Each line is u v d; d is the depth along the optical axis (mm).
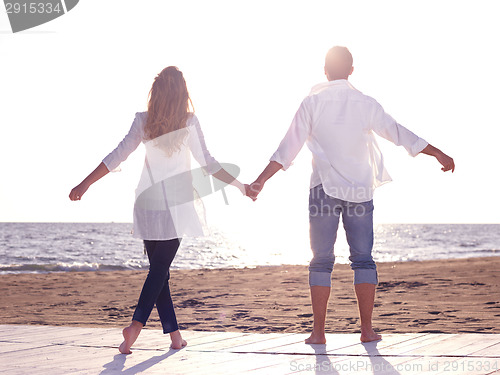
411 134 3424
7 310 7289
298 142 3447
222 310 6582
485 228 148375
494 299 6699
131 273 15828
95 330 4184
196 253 38562
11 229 104438
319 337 3408
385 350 3094
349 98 3439
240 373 2637
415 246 47344
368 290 3402
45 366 2867
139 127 3348
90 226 135500
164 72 3336
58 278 13867
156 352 3260
